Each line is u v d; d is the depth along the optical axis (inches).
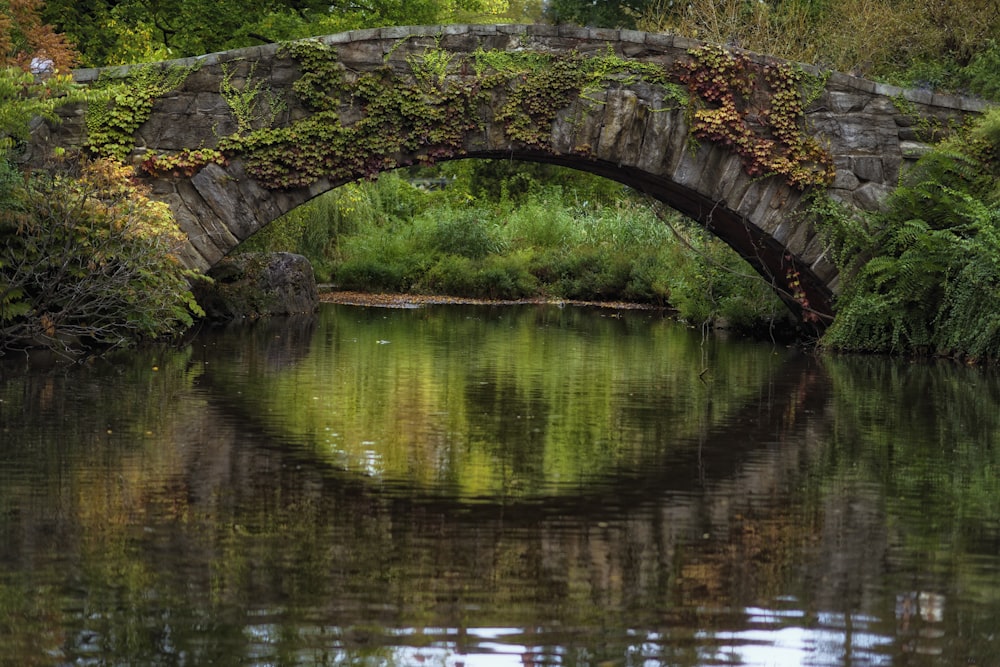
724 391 539.5
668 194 821.9
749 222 775.1
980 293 700.7
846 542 283.3
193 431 406.9
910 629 225.9
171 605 231.8
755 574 257.6
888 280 749.9
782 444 407.8
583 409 476.4
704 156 766.5
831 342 752.3
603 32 757.9
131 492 318.3
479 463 365.1
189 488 324.8
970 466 374.6
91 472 340.8
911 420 464.8
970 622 229.6
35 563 255.9
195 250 716.0
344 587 243.1
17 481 328.2
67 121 698.2
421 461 365.7
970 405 507.8
